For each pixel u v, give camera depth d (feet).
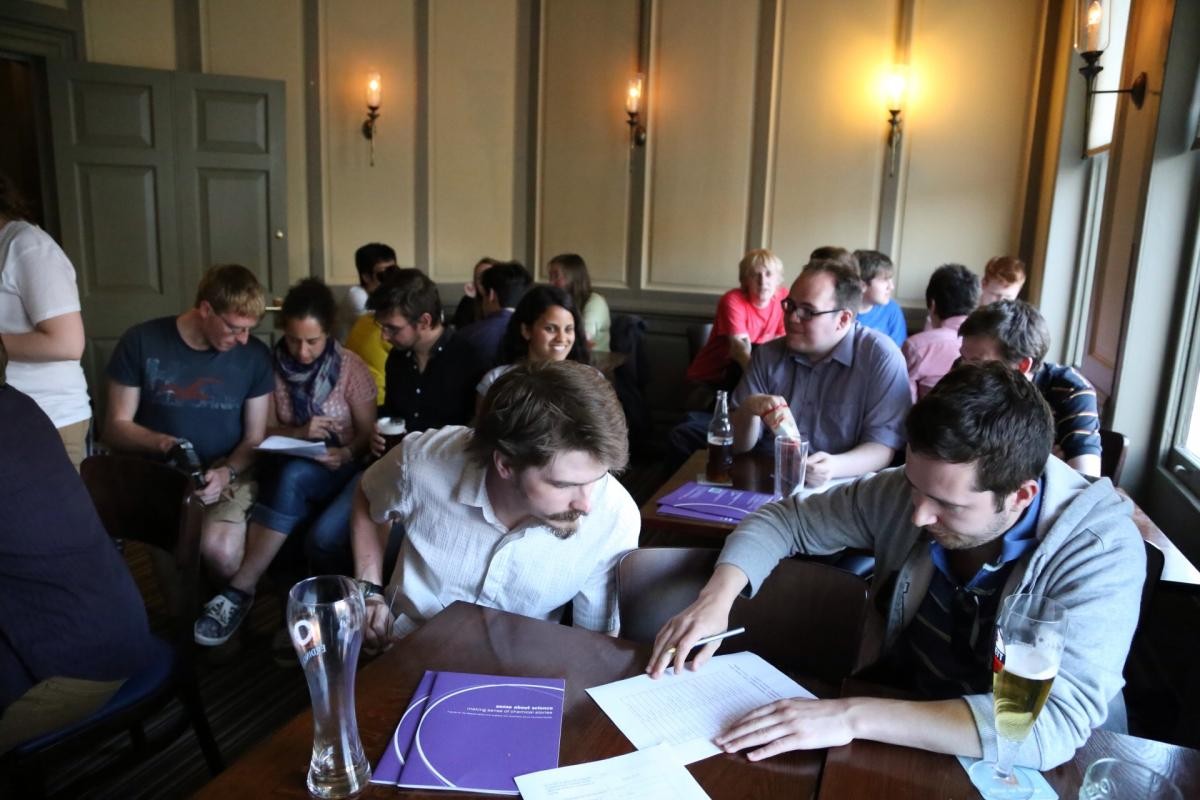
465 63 18.16
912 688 4.97
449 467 5.21
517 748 3.66
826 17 16.52
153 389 8.95
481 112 18.44
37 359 8.02
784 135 17.12
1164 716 5.72
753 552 4.98
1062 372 8.40
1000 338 8.11
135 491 6.53
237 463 9.27
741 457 8.60
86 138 14.93
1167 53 9.17
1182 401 9.57
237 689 8.55
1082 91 13.85
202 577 9.57
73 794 5.76
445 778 3.47
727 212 17.72
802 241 17.35
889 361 8.38
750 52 17.06
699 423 12.12
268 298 16.38
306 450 9.10
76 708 5.13
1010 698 3.38
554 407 4.23
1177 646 7.68
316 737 3.41
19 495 4.67
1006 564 4.34
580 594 5.38
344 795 3.36
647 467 16.46
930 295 12.07
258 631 9.64
